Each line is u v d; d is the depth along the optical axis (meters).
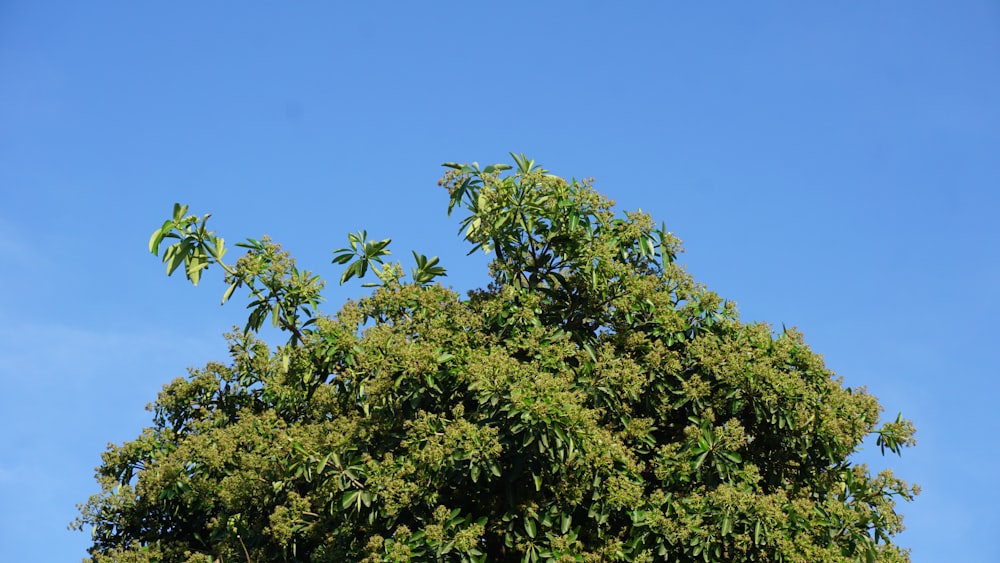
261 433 14.38
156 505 15.27
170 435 15.95
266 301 12.09
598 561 11.19
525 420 10.17
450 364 11.79
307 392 14.02
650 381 12.38
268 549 13.50
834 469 12.96
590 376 12.17
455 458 10.40
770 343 12.60
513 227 12.52
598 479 11.33
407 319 12.68
